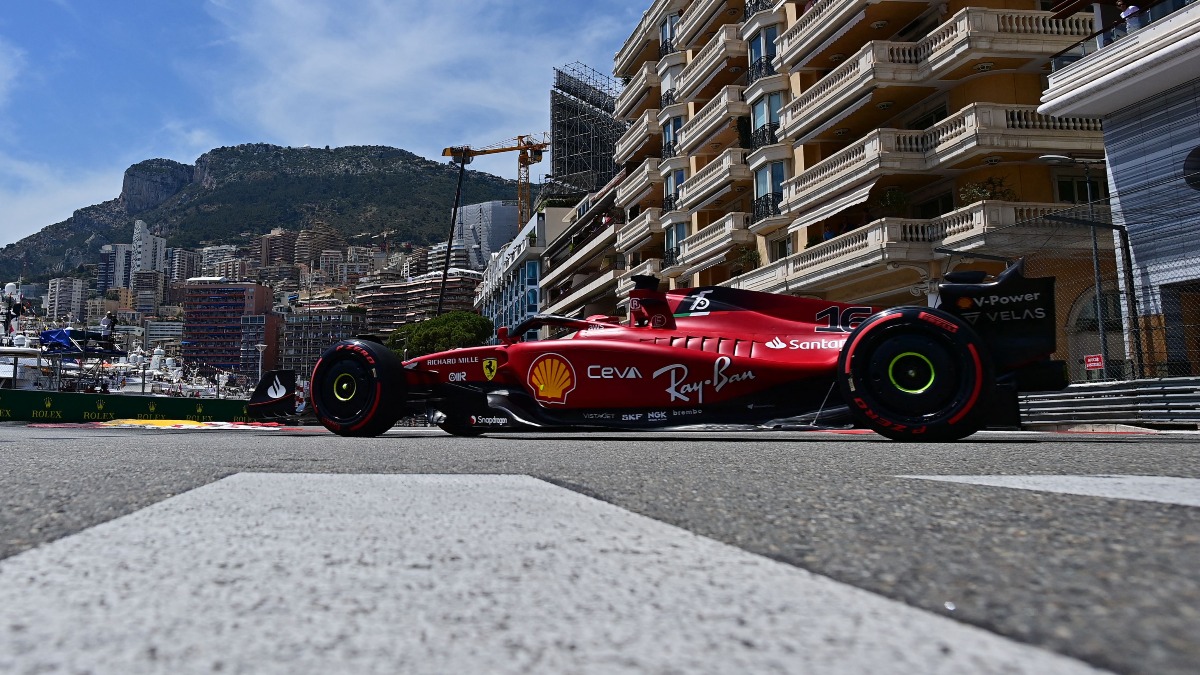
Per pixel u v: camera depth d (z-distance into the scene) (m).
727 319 5.62
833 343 5.17
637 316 5.90
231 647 0.80
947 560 1.17
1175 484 2.03
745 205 26.08
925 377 4.54
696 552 1.26
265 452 3.70
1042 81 17.12
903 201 18.08
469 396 6.33
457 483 2.21
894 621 0.87
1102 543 1.25
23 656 0.77
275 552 1.27
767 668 0.72
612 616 0.91
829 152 21.58
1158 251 11.47
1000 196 16.38
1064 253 12.37
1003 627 0.83
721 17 28.16
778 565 1.17
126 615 0.92
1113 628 0.81
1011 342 4.59
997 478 2.22
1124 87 12.06
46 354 41.22
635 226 34.50
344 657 0.77
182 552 1.27
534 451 3.81
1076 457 3.14
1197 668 0.68
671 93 32.34
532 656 0.77
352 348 6.38
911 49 17.97
